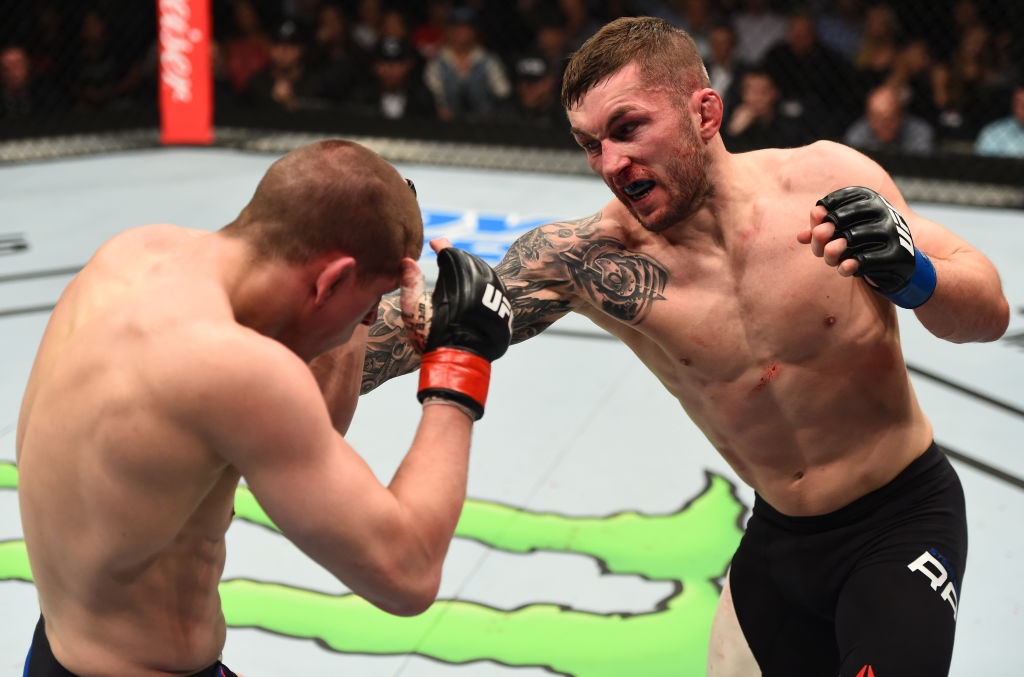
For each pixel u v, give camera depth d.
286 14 9.07
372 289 1.38
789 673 1.89
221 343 1.25
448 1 8.52
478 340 1.43
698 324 1.73
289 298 1.34
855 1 7.59
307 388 1.27
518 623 2.55
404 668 2.39
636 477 3.29
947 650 1.58
